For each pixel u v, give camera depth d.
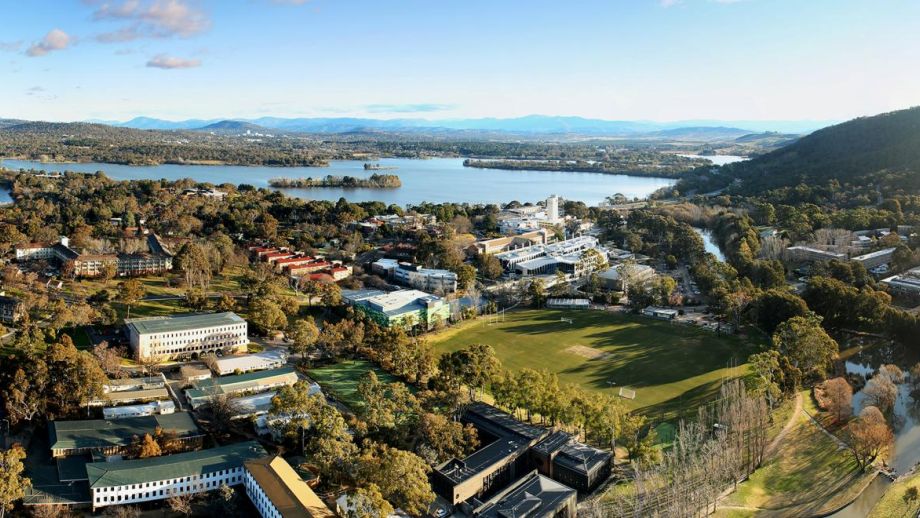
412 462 190.88
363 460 194.50
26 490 184.00
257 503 188.12
